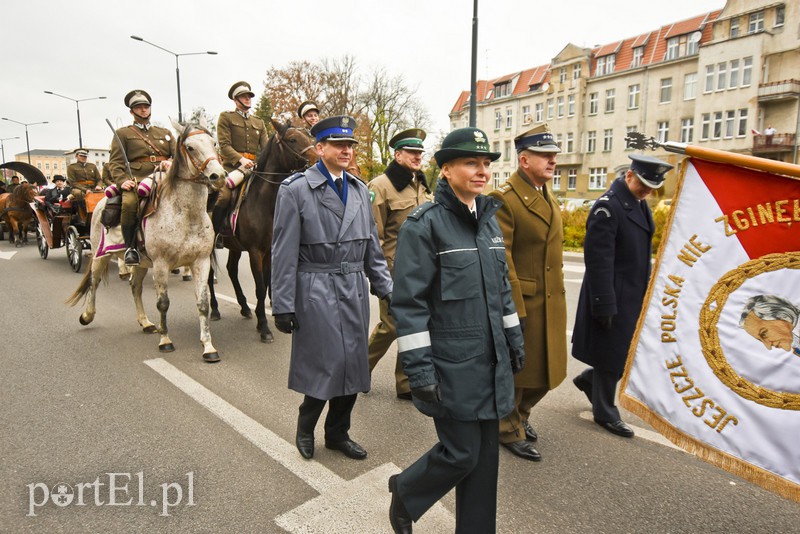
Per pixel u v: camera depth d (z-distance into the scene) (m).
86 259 12.47
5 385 4.54
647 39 40.75
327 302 3.15
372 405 4.30
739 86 34.41
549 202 3.43
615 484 3.14
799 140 32.75
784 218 2.36
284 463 3.31
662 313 2.71
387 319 4.27
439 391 2.22
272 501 2.91
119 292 8.68
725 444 2.48
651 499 2.99
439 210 2.32
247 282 9.94
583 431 3.88
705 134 36.56
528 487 3.10
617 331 3.68
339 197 3.27
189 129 5.17
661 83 39.34
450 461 2.25
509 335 2.41
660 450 3.58
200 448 3.49
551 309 3.41
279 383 4.68
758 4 33.50
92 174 12.36
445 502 2.95
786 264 2.35
